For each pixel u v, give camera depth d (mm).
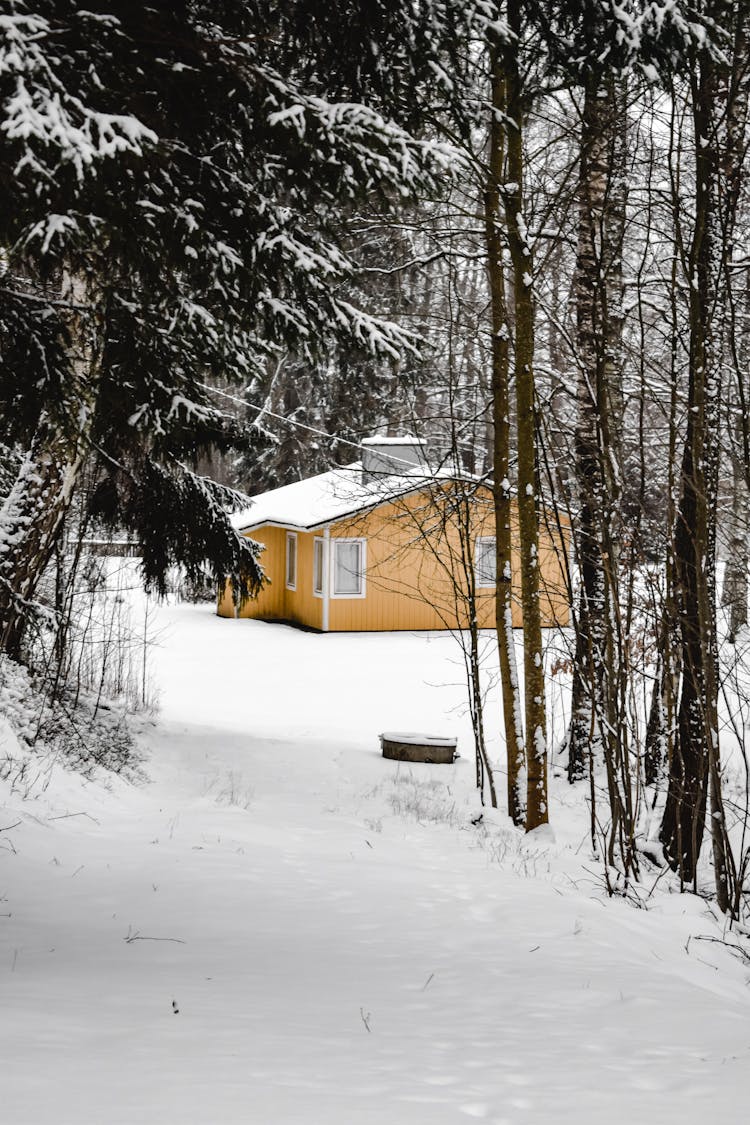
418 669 26781
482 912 8750
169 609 37719
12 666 12898
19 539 11680
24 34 5629
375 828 12508
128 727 16750
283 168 7570
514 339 13633
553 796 15398
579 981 6613
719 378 11836
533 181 14992
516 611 32500
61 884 8344
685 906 9914
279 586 36406
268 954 6898
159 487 15461
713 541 11742
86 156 5566
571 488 16750
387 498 16594
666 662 11484
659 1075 4598
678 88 10133
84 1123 3391
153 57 6652
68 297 9977
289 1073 4289
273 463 44219
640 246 15680
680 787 11062
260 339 11094
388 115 7969
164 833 10773
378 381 37250
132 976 6008
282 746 18109
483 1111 3939
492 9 7164
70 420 9242
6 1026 4629
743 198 11961
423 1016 5598
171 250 7492
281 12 7656
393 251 15352
